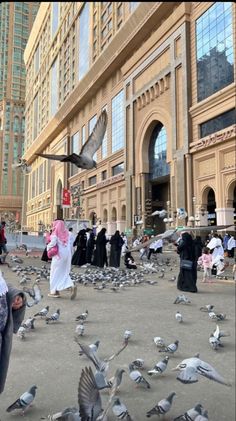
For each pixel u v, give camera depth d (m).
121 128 48.72
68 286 8.12
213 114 31.44
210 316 6.31
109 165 51.66
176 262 20.39
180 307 7.49
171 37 36.97
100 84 54.84
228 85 29.89
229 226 2.76
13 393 3.38
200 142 32.25
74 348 4.69
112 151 51.28
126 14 42.34
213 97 31.06
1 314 2.28
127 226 43.88
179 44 35.97
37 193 95.75
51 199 80.06
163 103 38.50
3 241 16.84
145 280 11.34
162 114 38.59
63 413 2.37
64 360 4.27
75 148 67.00
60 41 74.69
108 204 51.31
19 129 116.06
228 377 3.89
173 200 35.66
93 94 58.19
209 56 32.59
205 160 32.53
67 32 69.56
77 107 63.53
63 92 72.69
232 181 29.22
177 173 35.16
